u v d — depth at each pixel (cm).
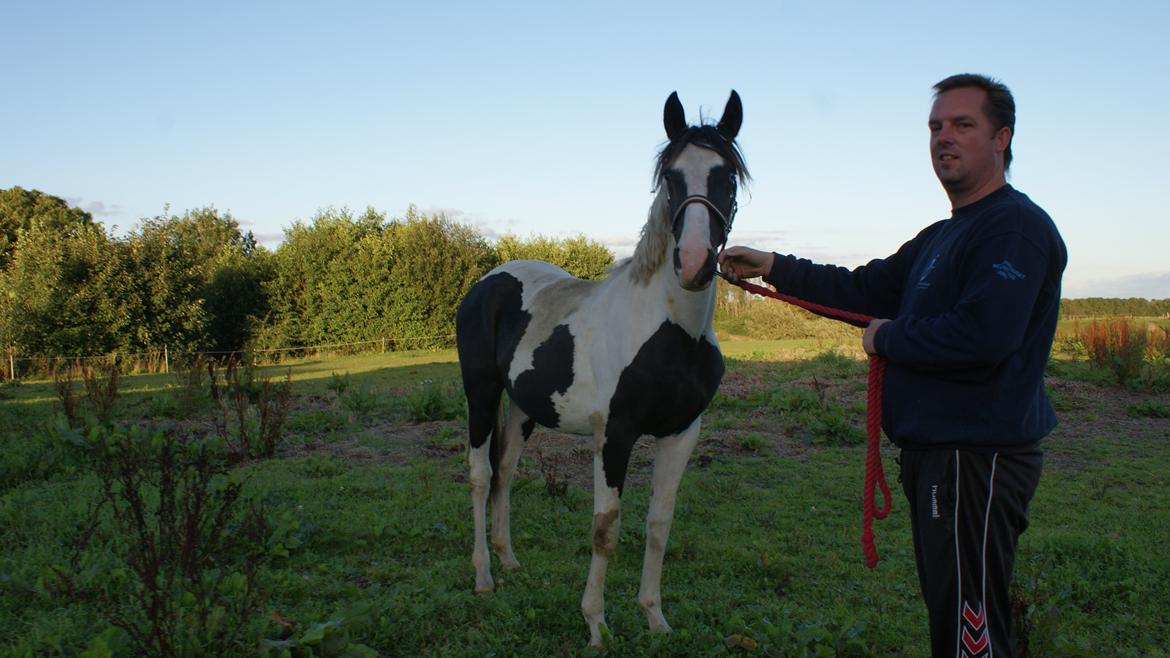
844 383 1126
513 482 554
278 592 349
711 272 257
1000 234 178
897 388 198
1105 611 350
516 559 407
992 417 181
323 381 1354
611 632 316
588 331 325
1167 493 562
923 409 190
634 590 371
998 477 183
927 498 190
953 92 195
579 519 487
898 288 238
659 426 304
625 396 299
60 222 2975
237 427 791
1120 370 1101
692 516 499
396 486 557
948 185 198
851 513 509
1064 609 348
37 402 1091
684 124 296
